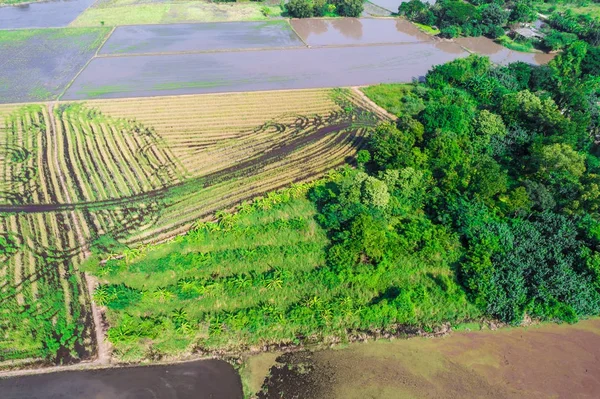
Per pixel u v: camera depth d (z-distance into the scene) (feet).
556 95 213.25
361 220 131.23
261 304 122.93
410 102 216.74
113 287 125.29
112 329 114.83
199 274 130.62
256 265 133.49
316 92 234.17
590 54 243.60
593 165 166.30
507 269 127.13
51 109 210.18
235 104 220.64
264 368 110.42
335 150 189.47
